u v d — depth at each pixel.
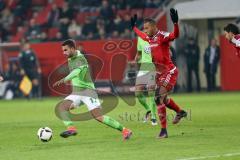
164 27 86.19
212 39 83.88
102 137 38.28
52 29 90.88
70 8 90.88
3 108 67.81
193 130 40.66
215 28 86.88
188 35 85.44
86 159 29.78
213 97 74.50
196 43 85.12
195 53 84.75
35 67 82.19
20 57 82.12
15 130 44.16
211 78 85.12
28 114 58.72
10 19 96.25
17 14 96.25
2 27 95.19
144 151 31.78
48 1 97.44
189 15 84.88
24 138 39.22
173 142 34.88
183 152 31.08
